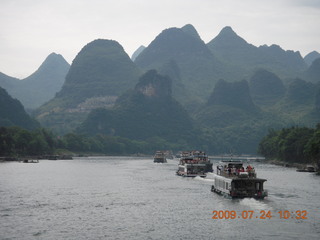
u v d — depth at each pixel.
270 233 78.88
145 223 86.69
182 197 119.88
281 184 150.12
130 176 191.12
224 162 131.12
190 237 76.44
